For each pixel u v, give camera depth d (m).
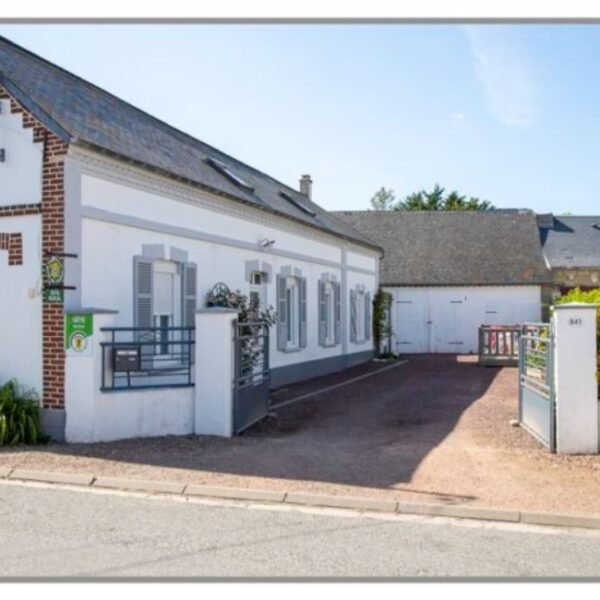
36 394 9.72
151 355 10.71
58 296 9.59
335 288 21.66
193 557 5.38
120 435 9.73
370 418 11.90
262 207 15.45
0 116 9.95
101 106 13.02
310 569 5.18
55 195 9.63
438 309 30.19
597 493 7.27
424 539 5.91
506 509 6.64
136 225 11.20
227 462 8.45
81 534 5.86
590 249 32.81
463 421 11.49
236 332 10.59
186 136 17.69
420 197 60.53
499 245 31.73
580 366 9.08
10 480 7.64
